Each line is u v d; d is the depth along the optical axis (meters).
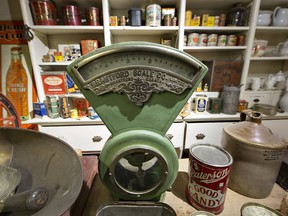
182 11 1.23
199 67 0.44
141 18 1.31
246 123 0.57
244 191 0.55
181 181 0.65
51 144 0.46
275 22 1.38
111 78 0.45
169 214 0.46
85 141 1.44
